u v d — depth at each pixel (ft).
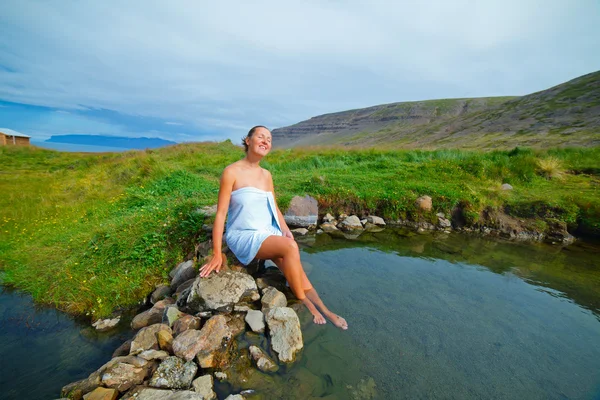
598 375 7.64
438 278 13.03
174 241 14.28
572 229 19.95
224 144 60.54
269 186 11.03
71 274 12.38
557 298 11.60
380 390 6.95
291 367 7.55
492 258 15.64
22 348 8.89
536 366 7.91
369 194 22.86
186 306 9.71
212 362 7.58
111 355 8.63
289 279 9.65
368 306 10.50
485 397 6.87
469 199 21.65
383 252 15.98
